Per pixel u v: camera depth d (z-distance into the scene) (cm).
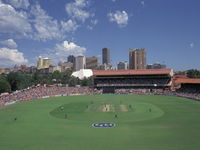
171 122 4334
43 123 4350
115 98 8888
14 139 3244
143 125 4106
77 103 7425
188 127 3906
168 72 11312
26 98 8431
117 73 12062
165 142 3022
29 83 13862
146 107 6341
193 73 15050
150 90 11219
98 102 7625
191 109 5938
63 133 3578
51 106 6731
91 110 5922
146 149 2734
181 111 5625
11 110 5959
